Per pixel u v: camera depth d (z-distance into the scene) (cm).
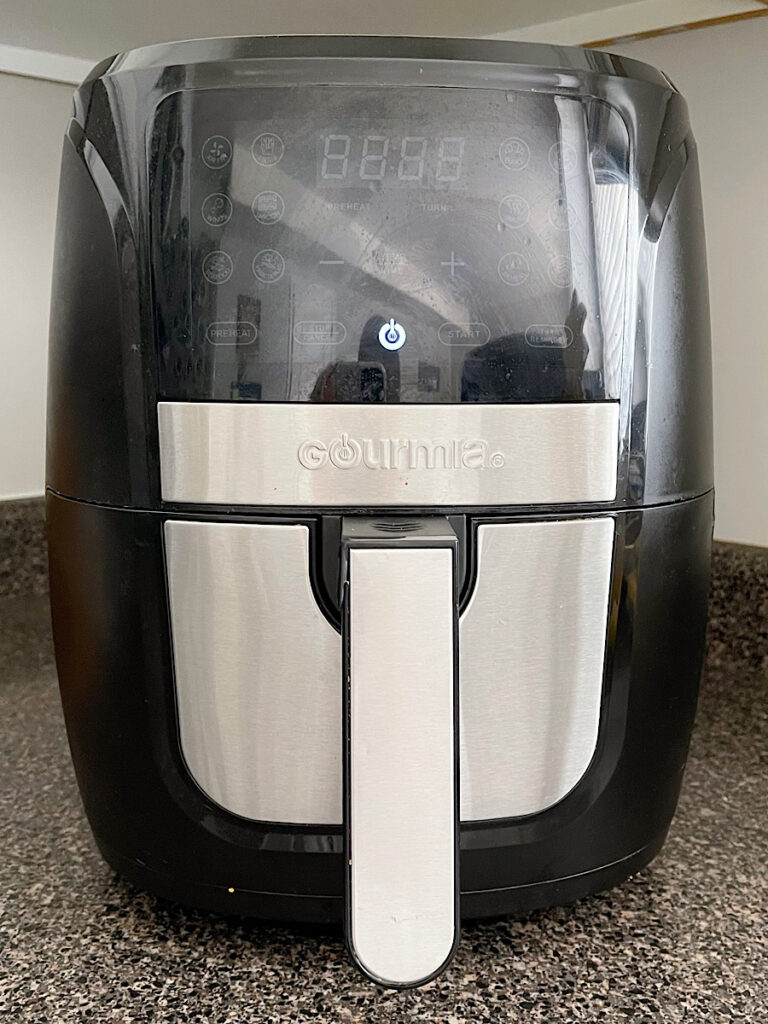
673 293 41
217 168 38
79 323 41
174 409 38
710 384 44
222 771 40
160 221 38
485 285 38
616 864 44
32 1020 38
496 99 38
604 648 41
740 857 50
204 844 41
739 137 73
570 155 39
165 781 41
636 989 40
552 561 39
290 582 38
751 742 64
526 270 39
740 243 74
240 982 40
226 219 38
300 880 41
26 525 96
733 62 72
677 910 46
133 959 42
